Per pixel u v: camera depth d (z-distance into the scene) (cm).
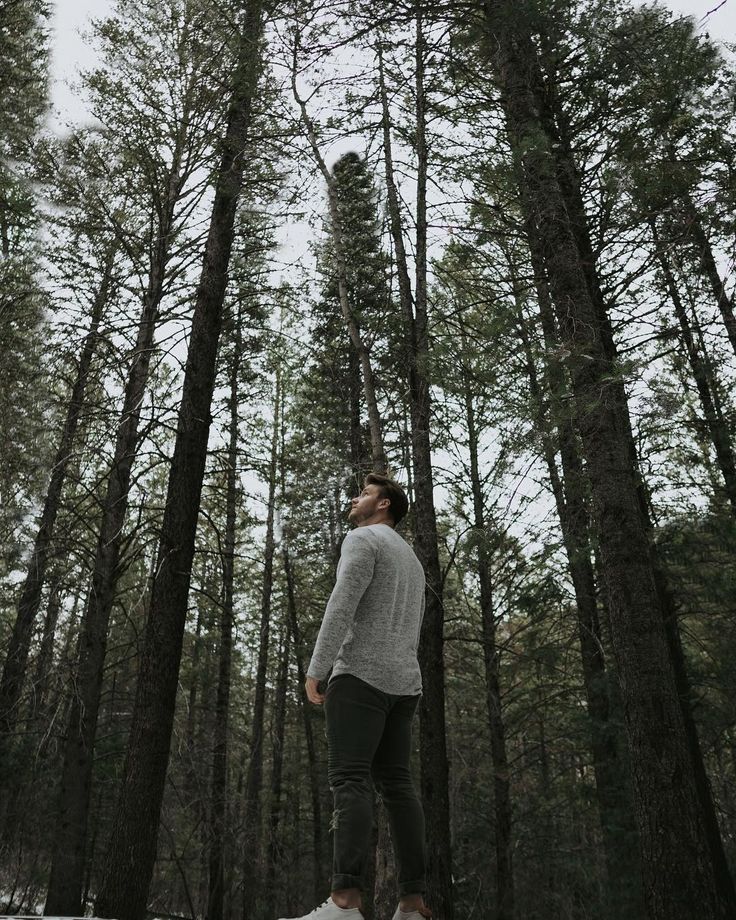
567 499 888
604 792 1073
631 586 575
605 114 865
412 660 260
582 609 1223
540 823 1494
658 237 807
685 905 479
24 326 1323
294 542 1827
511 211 1011
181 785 1391
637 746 534
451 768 1767
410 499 1059
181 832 1475
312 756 2227
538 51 779
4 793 1132
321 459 1363
